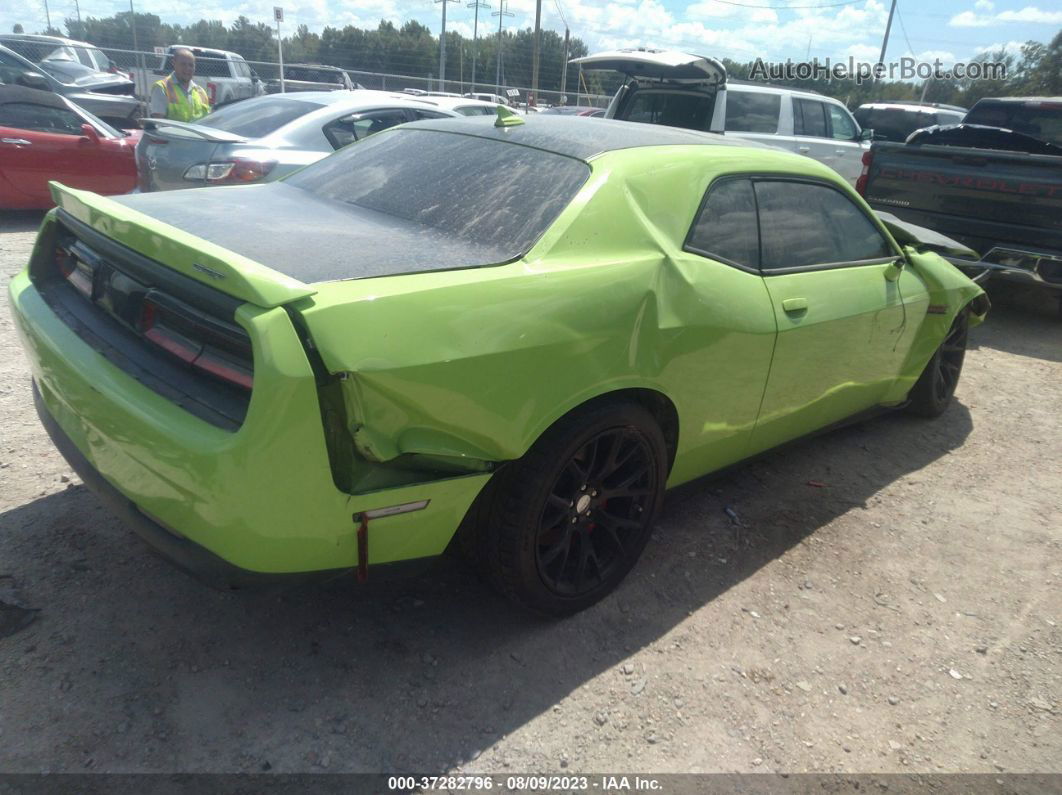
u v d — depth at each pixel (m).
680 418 2.85
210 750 2.13
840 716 2.48
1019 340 6.89
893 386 4.20
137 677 2.34
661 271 2.66
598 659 2.60
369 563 2.19
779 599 3.02
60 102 8.30
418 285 2.13
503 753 2.21
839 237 3.62
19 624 2.48
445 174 2.94
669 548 3.27
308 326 1.90
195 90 8.52
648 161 2.85
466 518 2.51
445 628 2.67
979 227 6.79
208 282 2.01
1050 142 8.38
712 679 2.57
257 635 2.56
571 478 2.57
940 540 3.54
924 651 2.81
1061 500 4.00
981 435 4.75
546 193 2.67
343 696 2.35
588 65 8.72
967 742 2.42
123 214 2.33
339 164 3.35
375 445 2.01
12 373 4.29
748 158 3.23
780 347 3.13
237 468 1.89
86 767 2.04
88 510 3.11
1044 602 3.15
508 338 2.21
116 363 2.25
